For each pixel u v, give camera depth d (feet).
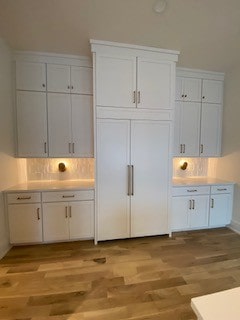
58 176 10.48
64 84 9.16
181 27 7.41
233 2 6.43
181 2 6.40
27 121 8.99
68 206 8.76
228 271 6.88
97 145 8.38
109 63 8.12
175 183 10.18
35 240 8.63
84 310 5.17
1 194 7.98
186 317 4.98
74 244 8.79
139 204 9.01
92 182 10.00
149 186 9.03
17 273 6.72
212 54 9.21
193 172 12.14
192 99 10.70
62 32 7.50
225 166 11.12
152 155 8.93
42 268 7.00
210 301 2.11
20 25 7.12
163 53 8.60
